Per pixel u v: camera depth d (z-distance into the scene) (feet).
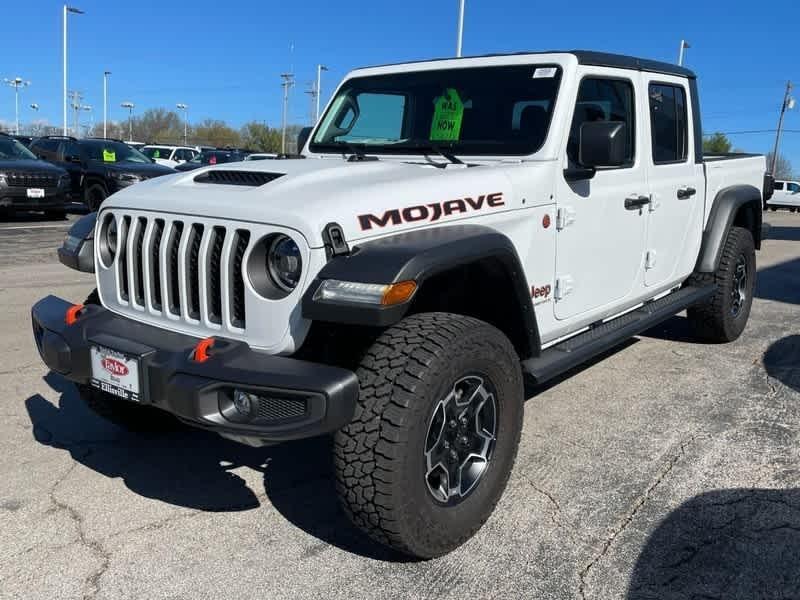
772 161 216.13
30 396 14.57
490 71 12.72
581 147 11.07
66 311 10.39
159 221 9.81
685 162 15.89
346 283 8.03
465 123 12.53
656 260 15.11
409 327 8.73
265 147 236.22
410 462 8.22
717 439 12.82
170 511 10.32
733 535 9.72
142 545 9.43
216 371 8.15
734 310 18.86
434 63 13.56
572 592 8.53
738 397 14.97
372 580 8.73
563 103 11.69
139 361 8.81
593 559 9.18
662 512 10.31
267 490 11.00
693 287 17.49
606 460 11.96
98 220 10.81
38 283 25.54
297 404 7.96
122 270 10.39
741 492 10.89
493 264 9.86
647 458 12.04
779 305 24.41
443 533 8.86
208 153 84.38
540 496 10.74
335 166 10.52
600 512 10.30
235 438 8.16
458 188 9.96
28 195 44.21
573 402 14.61
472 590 8.55
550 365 11.23
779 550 9.39
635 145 13.83
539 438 12.81
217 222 9.00
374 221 8.80
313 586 8.61
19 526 9.83
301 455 12.23
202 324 9.24
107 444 12.54
